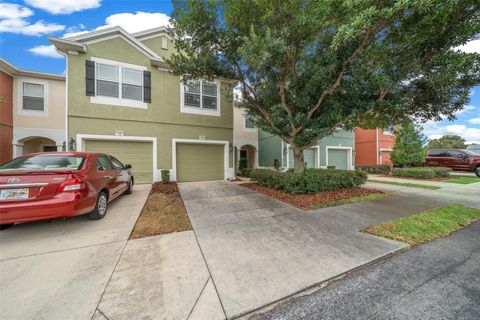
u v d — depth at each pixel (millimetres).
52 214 3559
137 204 5844
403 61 5410
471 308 2049
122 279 2449
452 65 5043
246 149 16438
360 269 2752
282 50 4691
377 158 17859
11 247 3242
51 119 10625
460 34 4598
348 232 3902
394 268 2783
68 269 2652
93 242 3434
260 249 3211
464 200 6582
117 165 6168
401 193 7652
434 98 5727
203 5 5281
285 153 13750
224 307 2035
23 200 3434
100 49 8438
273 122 7156
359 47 4758
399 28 4559
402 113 6562
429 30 4535
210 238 3613
